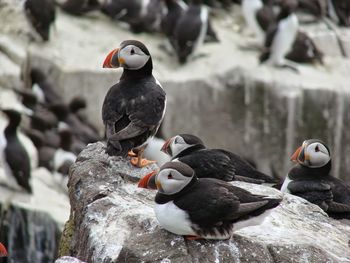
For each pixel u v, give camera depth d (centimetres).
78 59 2027
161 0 2214
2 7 2142
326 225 956
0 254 959
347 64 2138
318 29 2228
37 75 1973
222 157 983
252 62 2058
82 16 2217
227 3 2352
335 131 2033
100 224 899
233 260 828
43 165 1697
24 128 1834
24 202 1500
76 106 1923
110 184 960
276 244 855
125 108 971
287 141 2034
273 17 2128
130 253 834
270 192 1001
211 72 2022
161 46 2125
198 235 825
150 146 1588
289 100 2005
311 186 1094
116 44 2103
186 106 1989
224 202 805
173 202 816
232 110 2017
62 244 1003
